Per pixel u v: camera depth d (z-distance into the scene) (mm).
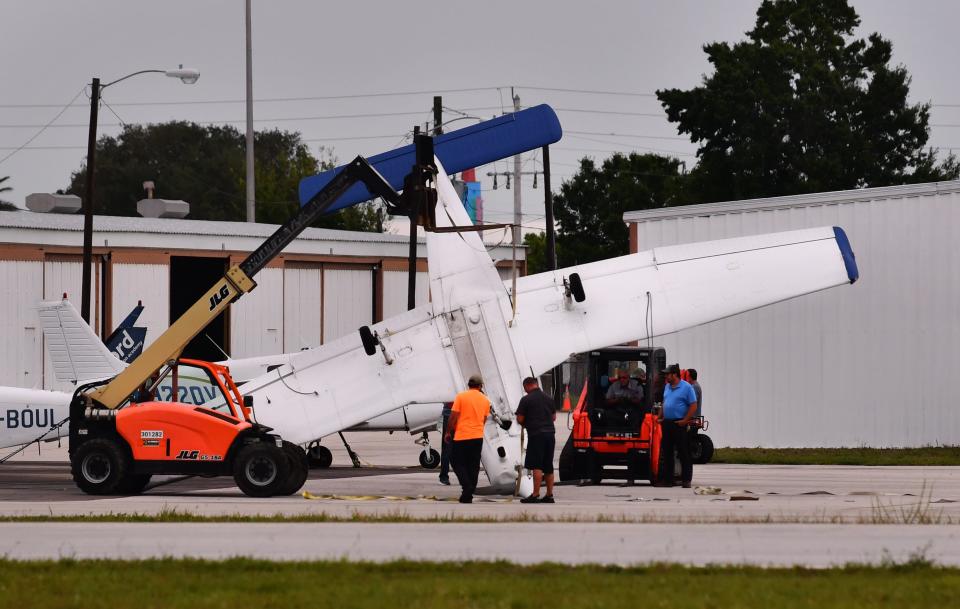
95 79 124812
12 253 134500
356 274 163500
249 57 199500
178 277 163125
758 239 72312
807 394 100812
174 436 64750
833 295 100250
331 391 70438
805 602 32438
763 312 102125
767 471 81750
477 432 60750
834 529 47500
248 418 68688
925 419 96938
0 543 44281
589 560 40125
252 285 68062
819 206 101188
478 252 71500
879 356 98562
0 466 90062
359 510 55938
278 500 62438
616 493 66375
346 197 82312
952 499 61406
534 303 70938
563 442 121750
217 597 33562
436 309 70938
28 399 88062
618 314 70375
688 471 69812
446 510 56156
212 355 158250
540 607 32031
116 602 33188
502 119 84938
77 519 51000
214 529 48094
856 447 99125
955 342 96062
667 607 31875
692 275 71250
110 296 141500
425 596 33438
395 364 70438
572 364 165625
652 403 71062
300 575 36781
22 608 32594
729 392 103375
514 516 52469
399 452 109750
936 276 96750
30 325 135875
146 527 48750
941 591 33719
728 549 42312
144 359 66875
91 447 65000
